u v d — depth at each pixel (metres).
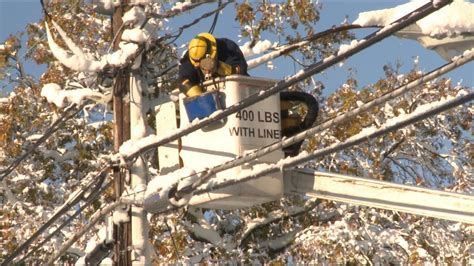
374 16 27.45
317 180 31.98
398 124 24.53
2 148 66.06
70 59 37.97
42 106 66.69
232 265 63.28
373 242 62.62
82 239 59.72
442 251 63.62
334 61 25.31
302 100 34.94
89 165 67.88
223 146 32.91
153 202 34.38
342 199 31.31
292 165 28.12
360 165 67.56
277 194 32.31
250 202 33.09
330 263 60.88
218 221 67.88
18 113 66.38
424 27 25.94
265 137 33.09
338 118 26.16
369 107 25.28
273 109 33.41
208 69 33.50
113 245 37.94
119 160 37.25
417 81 23.94
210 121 31.19
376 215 64.94
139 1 37.91
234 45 34.53
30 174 66.38
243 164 31.78
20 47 66.44
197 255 62.28
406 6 27.20
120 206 37.56
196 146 33.69
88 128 67.44
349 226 61.78
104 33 62.44
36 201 66.38
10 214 62.66
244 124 32.88
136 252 37.25
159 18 38.09
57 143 67.88
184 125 33.28
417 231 64.12
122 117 38.31
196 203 33.69
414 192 29.78
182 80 34.34
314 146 64.12
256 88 33.59
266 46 38.91
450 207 29.08
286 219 66.56
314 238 61.38
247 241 66.50
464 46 26.02
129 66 38.16
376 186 30.66
